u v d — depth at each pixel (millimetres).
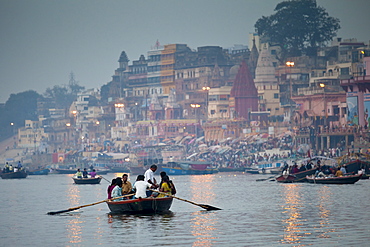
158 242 64312
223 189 153500
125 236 68375
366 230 70188
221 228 73250
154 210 87438
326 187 146750
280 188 148750
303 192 131250
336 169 173875
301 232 69312
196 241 64500
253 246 61344
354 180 153250
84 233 71500
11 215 95562
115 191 90125
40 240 67875
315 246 60875
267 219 81312
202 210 93188
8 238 69938
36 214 96312
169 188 91500
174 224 77000
